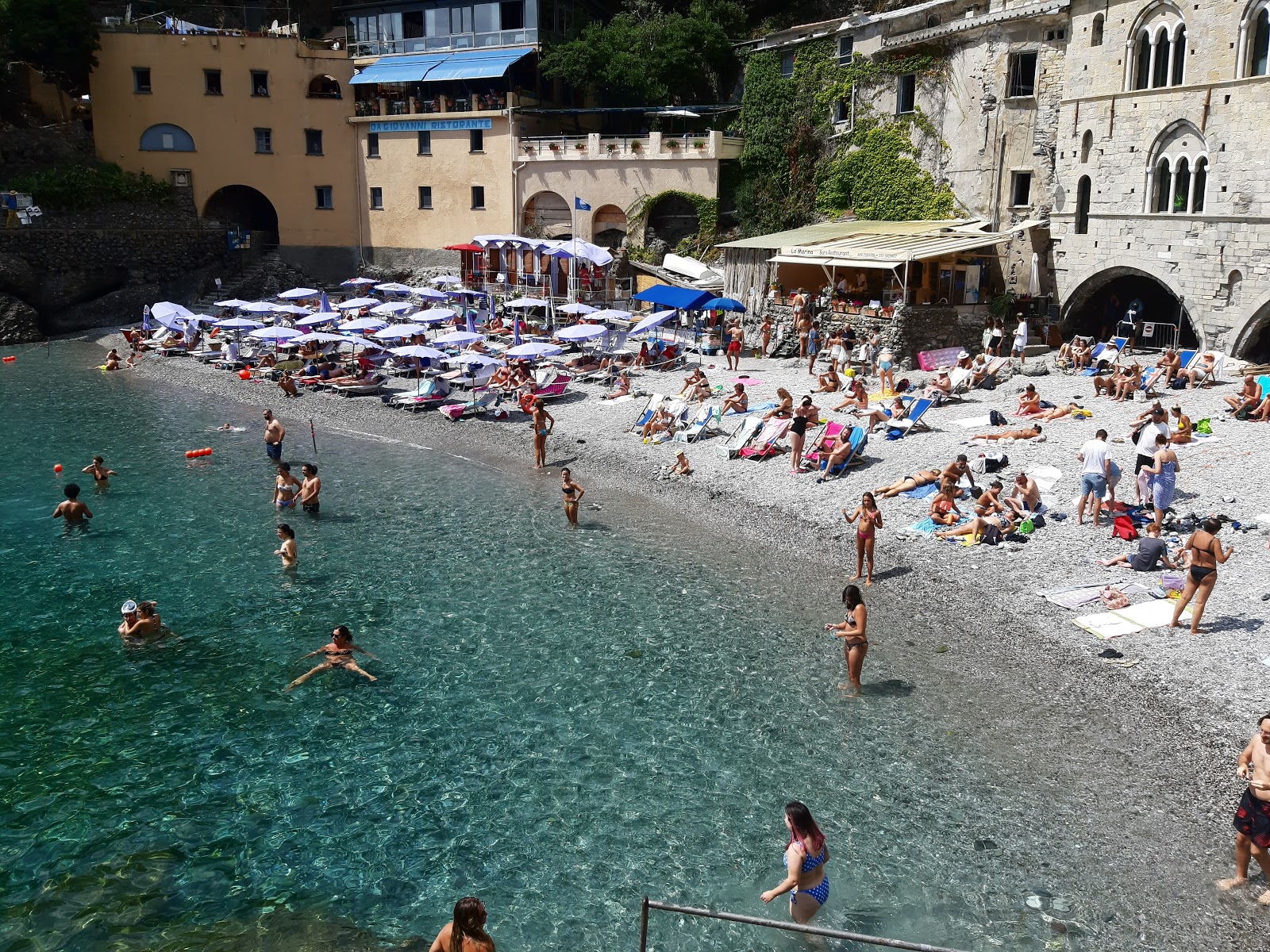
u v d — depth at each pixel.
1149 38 33.50
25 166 54.97
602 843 12.51
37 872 11.99
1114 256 35.50
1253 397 26.59
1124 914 11.03
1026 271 39.12
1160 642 16.42
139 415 36.62
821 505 24.17
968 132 41.31
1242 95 30.61
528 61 57.06
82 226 53.06
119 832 12.74
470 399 37.22
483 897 11.61
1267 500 21.11
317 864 12.18
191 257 57.00
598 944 10.86
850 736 14.70
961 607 18.67
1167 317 37.00
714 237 51.09
